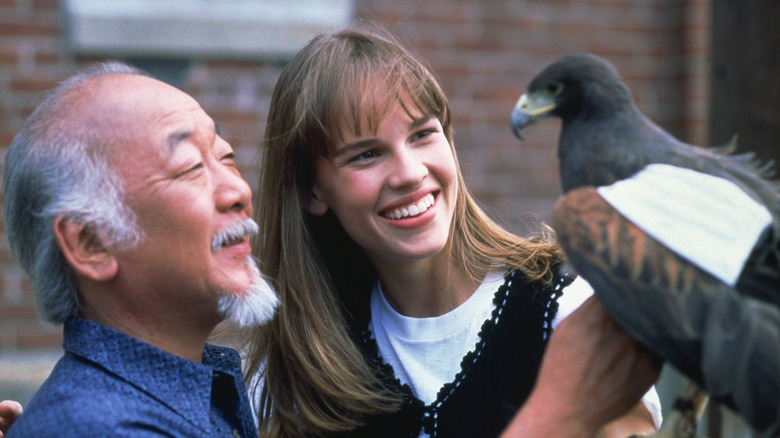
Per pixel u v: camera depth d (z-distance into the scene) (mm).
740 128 2873
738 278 1623
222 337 3158
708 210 1704
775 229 1665
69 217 2074
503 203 5781
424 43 5625
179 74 5359
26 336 5051
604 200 1778
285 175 2613
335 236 2750
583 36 5871
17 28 5098
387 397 2518
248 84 5438
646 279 1673
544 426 1916
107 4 5223
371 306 2719
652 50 5961
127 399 2037
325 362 2562
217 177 2217
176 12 5320
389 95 2336
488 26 5723
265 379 2746
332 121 2375
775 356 1545
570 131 1914
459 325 2523
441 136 2465
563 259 2504
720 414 2955
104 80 2189
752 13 2846
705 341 1584
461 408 2445
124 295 2156
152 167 2084
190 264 2133
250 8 5426
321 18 5512
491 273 2551
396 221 2400
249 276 2258
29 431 1954
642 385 1938
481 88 5730
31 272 2180
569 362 1930
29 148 2129
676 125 5984
